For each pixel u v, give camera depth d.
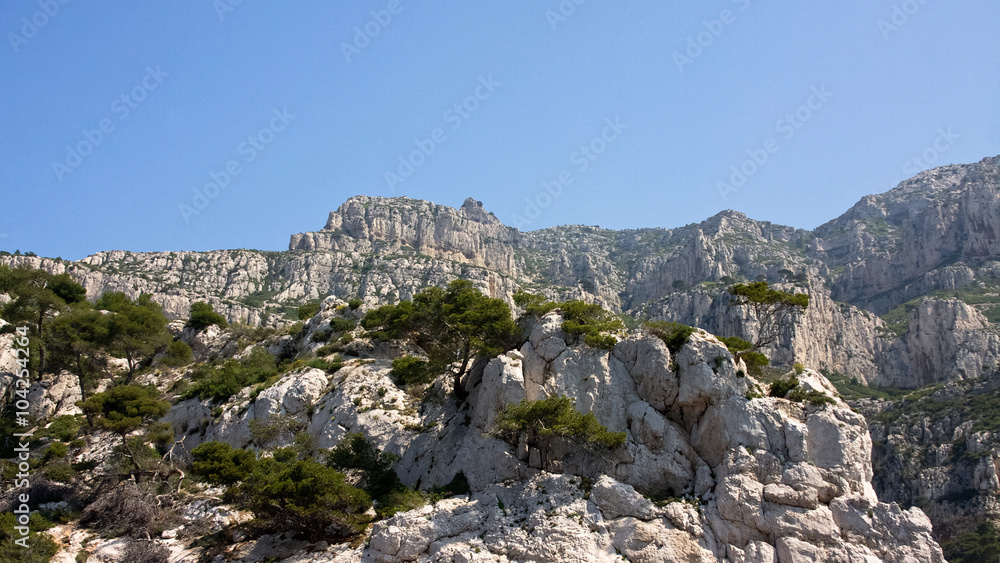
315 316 79.75
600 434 38.59
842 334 165.50
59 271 171.75
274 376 62.34
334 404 53.38
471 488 41.06
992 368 128.25
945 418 107.75
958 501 92.12
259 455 52.09
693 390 39.78
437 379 54.34
